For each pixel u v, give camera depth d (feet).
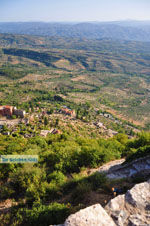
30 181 59.93
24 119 335.06
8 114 358.23
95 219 24.43
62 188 53.52
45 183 55.06
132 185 44.24
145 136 97.14
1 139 185.78
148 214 26.21
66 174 70.59
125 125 538.88
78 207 38.78
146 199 29.14
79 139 132.98
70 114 446.19
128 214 26.43
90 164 75.36
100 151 83.20
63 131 276.62
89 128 351.67
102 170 66.54
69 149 88.38
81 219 24.18
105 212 25.93
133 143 100.42
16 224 40.52
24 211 44.50
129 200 29.01
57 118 358.43
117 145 107.14
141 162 56.44
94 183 49.96
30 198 50.42
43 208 41.37
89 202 40.68
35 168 67.46
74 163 74.38
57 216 37.45
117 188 43.86
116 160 82.69
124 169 58.59
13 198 55.98
